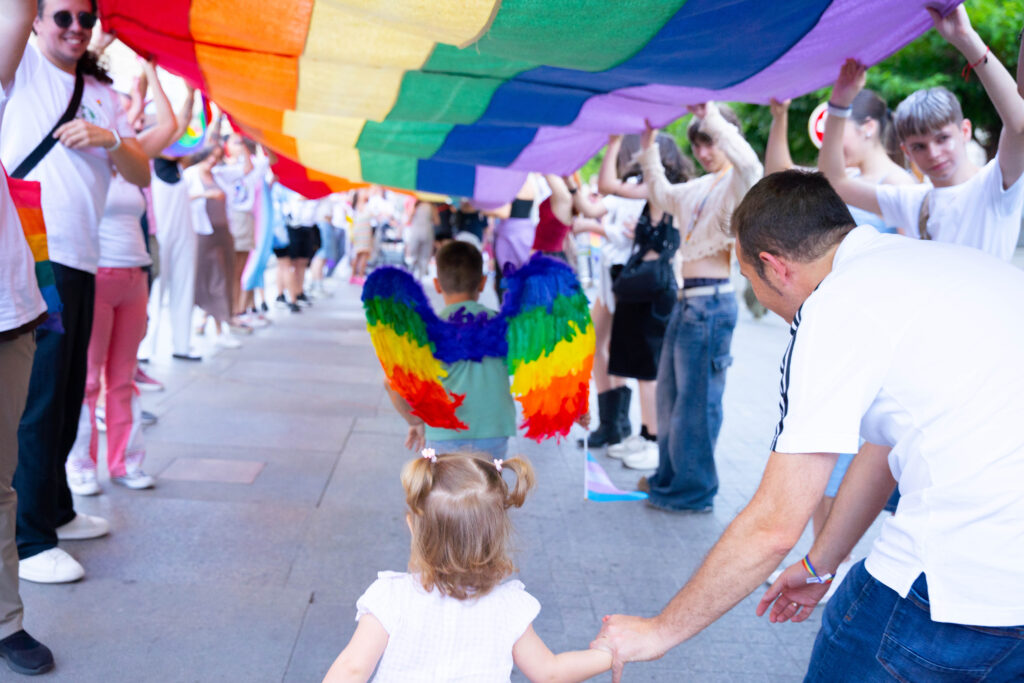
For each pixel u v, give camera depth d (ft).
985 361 5.91
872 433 6.54
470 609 7.22
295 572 13.66
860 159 14.25
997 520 5.82
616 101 15.01
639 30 9.67
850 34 10.85
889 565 6.33
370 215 60.64
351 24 11.37
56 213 12.67
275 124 17.53
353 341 36.22
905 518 6.23
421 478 7.18
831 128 12.67
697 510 17.61
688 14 9.27
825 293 6.35
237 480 17.87
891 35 11.26
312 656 11.21
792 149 46.88
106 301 15.51
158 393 24.77
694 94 14.17
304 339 35.88
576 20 9.21
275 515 16.06
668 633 6.82
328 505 16.79
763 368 36.63
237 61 13.09
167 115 14.99
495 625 7.25
